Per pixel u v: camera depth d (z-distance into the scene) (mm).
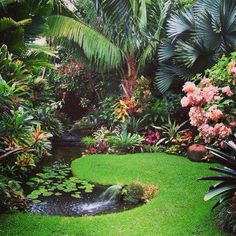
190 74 7148
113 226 3471
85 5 7738
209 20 6691
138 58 8117
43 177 5098
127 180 4891
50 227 3447
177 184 4652
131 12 7645
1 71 4281
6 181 4031
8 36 5328
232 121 4145
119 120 7785
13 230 3371
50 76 10383
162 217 3639
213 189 3271
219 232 3279
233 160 3332
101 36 7688
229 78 4348
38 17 5930
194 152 5812
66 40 8000
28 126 3639
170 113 7352
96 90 9656
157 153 6520
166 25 7883
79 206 4094
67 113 10508
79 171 5344
